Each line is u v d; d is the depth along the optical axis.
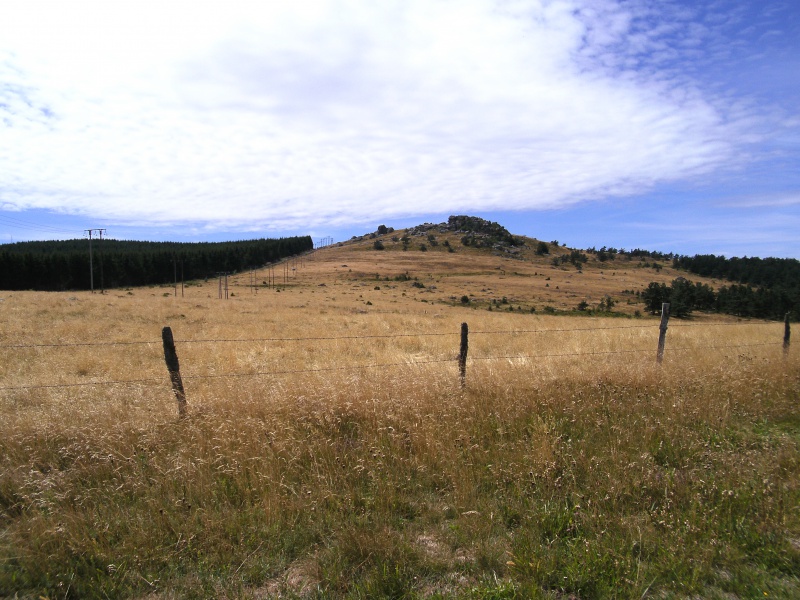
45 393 7.13
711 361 8.61
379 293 89.69
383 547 3.17
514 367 7.75
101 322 19.88
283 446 4.50
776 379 7.39
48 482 3.83
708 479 4.18
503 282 129.00
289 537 3.38
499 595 2.78
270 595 2.88
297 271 151.50
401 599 2.80
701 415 5.74
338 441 4.77
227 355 12.65
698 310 81.56
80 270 95.06
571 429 5.31
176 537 3.37
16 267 85.81
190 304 31.27
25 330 16.78
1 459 4.37
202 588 2.92
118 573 3.05
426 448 4.66
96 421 4.97
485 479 4.22
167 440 4.78
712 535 3.34
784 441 5.11
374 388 5.87
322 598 2.83
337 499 3.80
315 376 7.21
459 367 6.61
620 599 2.80
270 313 28.64
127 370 10.50
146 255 111.88
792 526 3.51
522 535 3.36
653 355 9.47
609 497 3.86
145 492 3.92
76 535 3.32
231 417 5.14
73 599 2.91
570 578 2.92
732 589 2.94
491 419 5.47
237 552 3.22
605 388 6.67
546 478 4.14
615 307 87.88
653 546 3.27
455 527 3.52
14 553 3.20
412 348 15.55
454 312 42.97
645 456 4.42
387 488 3.96
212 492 3.87
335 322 24.97
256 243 187.00
